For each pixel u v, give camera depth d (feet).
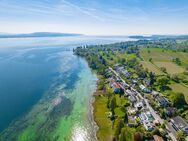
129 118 300.61
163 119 299.79
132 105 347.15
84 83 483.92
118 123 254.27
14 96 386.11
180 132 254.68
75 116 315.58
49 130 276.62
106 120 301.43
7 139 254.06
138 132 242.37
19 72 568.00
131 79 509.35
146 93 412.16
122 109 320.50
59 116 314.55
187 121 290.76
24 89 426.51
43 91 419.95
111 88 438.81
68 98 385.91
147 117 295.28
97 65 652.48
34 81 485.15
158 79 458.91
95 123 294.66
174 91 414.41
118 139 243.81
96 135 265.75
